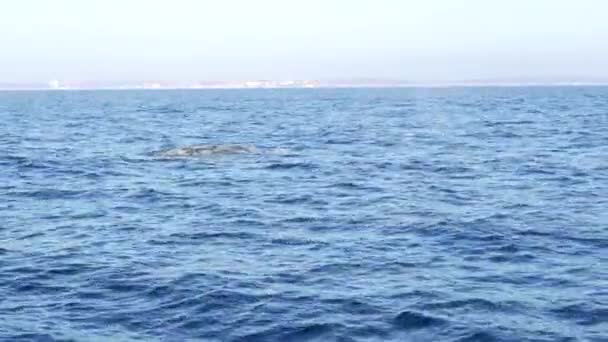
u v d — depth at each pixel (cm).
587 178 3250
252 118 8594
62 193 2989
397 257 1842
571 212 2434
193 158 4147
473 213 2422
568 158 4050
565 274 1672
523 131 5978
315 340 1281
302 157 4194
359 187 3055
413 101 14662
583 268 1722
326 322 1361
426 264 1773
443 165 3781
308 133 6041
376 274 1684
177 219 2392
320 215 2428
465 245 1967
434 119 7975
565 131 5931
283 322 1366
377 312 1415
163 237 2111
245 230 2194
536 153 4328
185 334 1316
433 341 1272
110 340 1291
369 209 2530
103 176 3491
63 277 1686
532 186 3038
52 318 1408
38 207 2672
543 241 2002
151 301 1499
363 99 16575
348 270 1720
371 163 3900
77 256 1886
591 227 2178
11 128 6988
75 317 1412
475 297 1500
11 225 2325
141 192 2977
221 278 1648
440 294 1523
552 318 1376
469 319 1372
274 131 6312
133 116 9300
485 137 5444
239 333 1316
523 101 13938
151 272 1709
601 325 1337
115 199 2825
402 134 5809
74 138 5734
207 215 2456
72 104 14488
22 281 1656
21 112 10656
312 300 1488
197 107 12375
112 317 1409
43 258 1869
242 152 4356
